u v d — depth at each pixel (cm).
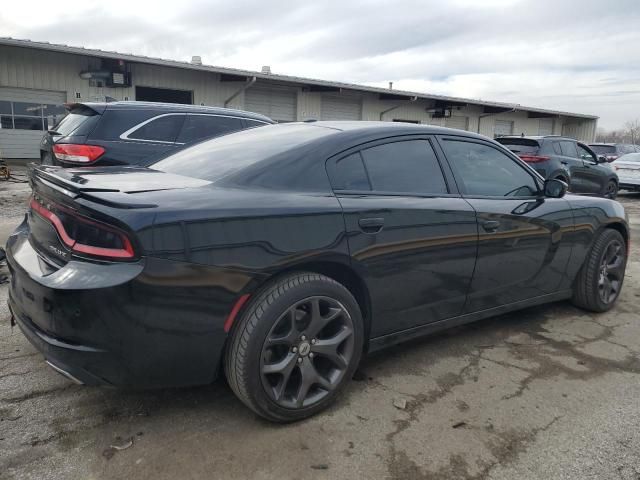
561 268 395
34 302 223
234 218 228
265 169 261
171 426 247
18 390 274
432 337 370
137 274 206
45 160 671
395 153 304
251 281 231
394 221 279
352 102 2272
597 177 1283
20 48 1513
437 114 2502
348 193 273
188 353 224
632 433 254
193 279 217
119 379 216
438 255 301
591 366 329
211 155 311
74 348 211
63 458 221
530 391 293
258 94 2000
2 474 209
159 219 212
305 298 246
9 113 1543
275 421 249
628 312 440
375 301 280
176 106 686
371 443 239
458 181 328
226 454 227
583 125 3391
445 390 291
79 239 217
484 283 336
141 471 214
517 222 347
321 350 256
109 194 222
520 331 388
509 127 3008
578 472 224
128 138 638
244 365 233
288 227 241
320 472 218
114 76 1606
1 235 666
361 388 291
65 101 1614
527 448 239
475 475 219
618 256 439
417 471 220
